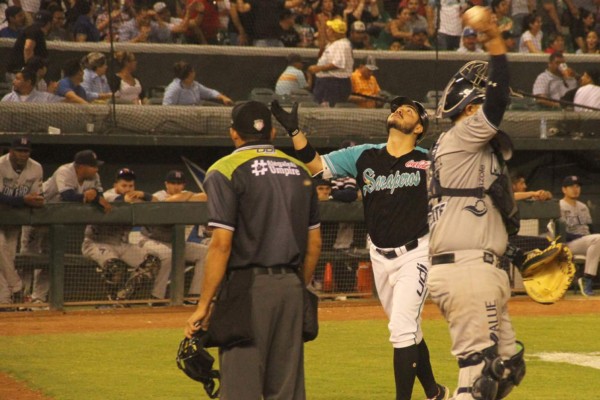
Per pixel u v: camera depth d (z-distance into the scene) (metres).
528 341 27.02
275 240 13.52
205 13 43.62
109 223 33.09
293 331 13.53
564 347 25.97
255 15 44.41
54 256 32.62
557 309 34.62
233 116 14.09
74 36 41.94
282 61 43.91
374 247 17.64
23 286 33.12
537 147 42.62
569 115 44.16
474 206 13.92
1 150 36.75
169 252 34.16
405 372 16.86
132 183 35.75
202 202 34.06
